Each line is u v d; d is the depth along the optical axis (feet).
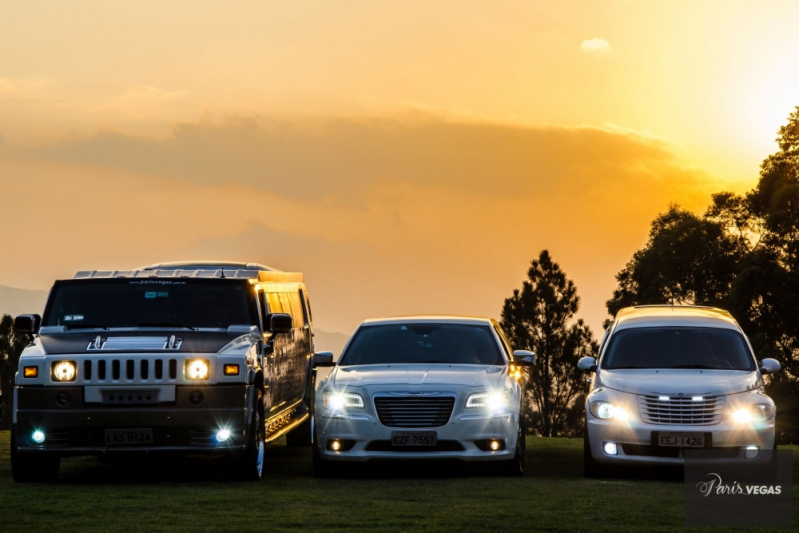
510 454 49.83
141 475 52.03
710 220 269.85
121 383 46.55
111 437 46.57
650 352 55.31
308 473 53.21
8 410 241.35
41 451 46.78
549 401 305.53
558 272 310.86
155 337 48.55
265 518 35.91
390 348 55.06
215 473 53.01
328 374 53.06
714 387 50.39
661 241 271.08
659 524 34.91
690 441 49.26
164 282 52.21
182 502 40.11
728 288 253.85
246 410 47.42
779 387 209.87
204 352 47.39
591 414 51.06
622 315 60.23
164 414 46.47
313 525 34.35
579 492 43.75
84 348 47.39
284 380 59.26
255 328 51.57
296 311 66.95
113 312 51.31
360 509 38.19
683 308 61.72
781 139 249.34
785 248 227.81
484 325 57.06
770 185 246.88
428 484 47.01
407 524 34.58
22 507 38.70
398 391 49.26
